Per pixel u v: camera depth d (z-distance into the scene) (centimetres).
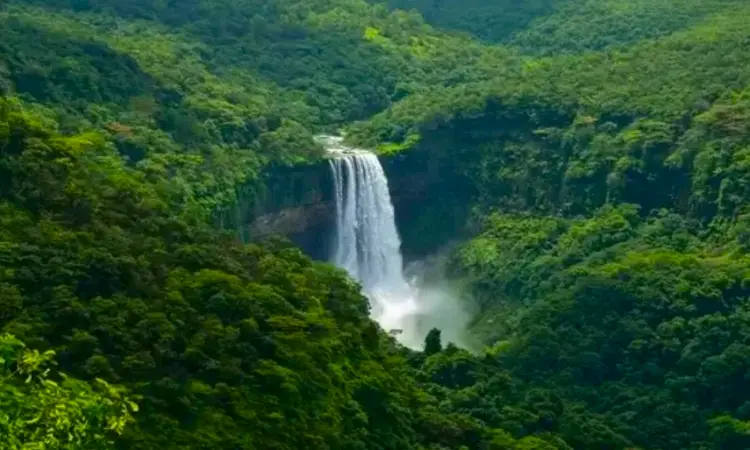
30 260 3378
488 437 4194
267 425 3344
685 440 4891
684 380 5216
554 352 5488
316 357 3753
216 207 6312
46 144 4109
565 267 6794
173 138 6669
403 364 4653
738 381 5178
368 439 3728
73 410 1648
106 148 5588
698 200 6931
